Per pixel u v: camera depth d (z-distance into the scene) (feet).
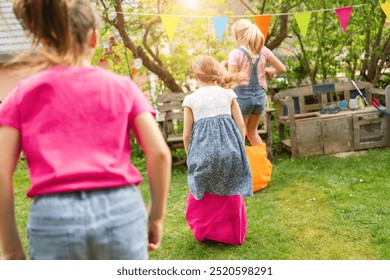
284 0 17.87
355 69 20.88
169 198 14.70
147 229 4.93
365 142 17.98
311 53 20.17
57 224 4.17
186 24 21.33
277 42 19.97
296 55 20.42
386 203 12.50
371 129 17.95
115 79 4.67
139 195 4.67
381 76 20.94
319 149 17.76
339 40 19.44
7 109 4.40
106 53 19.03
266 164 14.61
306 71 20.77
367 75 20.57
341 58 20.59
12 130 4.39
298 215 12.34
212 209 10.80
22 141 4.42
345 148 17.92
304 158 17.46
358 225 11.42
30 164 4.42
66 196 4.24
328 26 19.75
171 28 13.55
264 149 14.74
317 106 19.15
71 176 4.24
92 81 4.50
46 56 4.44
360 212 12.10
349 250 10.20
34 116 4.39
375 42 19.70
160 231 4.94
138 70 21.65
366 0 17.69
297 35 19.63
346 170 15.53
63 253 4.18
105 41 19.71
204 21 21.03
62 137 4.33
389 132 17.99
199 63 11.09
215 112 10.71
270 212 12.69
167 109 18.81
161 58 21.65
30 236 4.32
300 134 17.53
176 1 19.99
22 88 4.43
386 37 20.40
